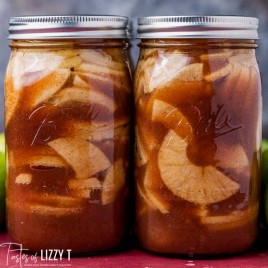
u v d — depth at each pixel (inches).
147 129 25.0
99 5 43.5
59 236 25.0
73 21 24.4
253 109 25.0
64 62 24.6
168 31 24.3
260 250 26.2
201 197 24.5
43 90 24.6
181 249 24.9
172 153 24.5
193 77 24.2
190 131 24.3
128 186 26.2
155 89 24.6
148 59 25.1
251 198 25.4
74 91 24.6
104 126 25.0
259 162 25.8
